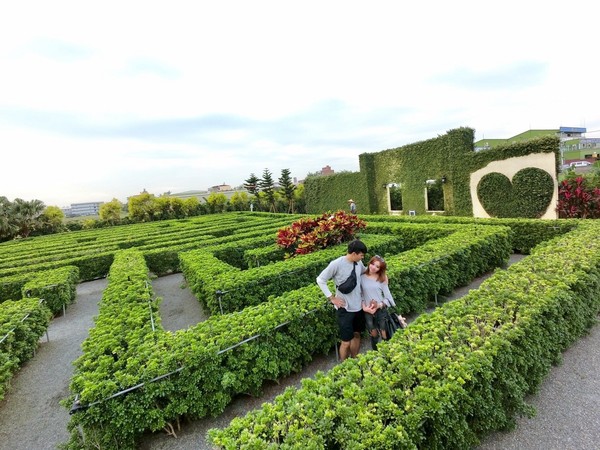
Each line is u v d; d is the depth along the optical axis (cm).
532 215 1337
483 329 319
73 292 901
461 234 802
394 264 587
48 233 2961
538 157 1297
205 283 629
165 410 326
